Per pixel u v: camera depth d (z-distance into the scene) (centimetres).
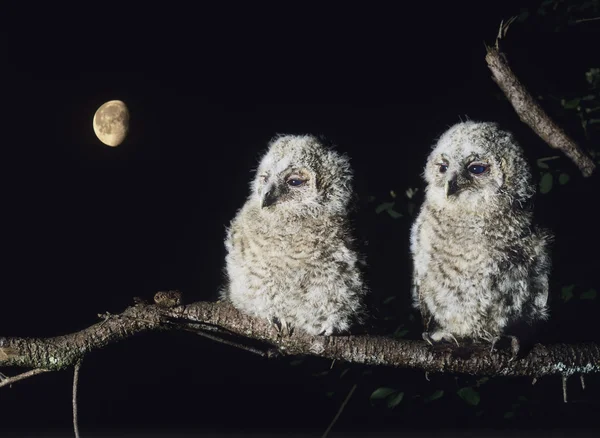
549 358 517
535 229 561
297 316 531
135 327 512
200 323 527
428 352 520
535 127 623
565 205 663
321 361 693
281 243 533
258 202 557
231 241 560
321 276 532
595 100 687
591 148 681
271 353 536
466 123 582
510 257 551
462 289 554
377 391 608
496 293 551
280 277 530
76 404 501
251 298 532
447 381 636
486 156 554
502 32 620
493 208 553
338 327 531
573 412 650
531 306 557
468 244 552
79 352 503
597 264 647
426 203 583
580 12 757
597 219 657
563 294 618
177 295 521
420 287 573
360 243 548
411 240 587
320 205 542
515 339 518
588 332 605
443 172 567
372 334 535
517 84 614
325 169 546
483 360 518
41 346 499
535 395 645
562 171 661
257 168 582
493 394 647
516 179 555
